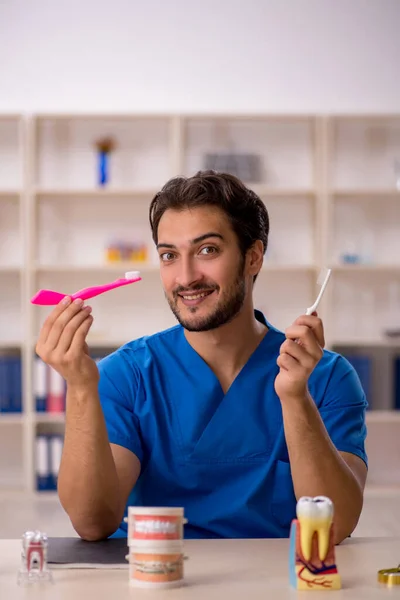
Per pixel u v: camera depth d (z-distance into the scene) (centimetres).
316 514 118
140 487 176
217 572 127
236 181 171
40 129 541
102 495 152
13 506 475
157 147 545
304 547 118
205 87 549
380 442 546
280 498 173
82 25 545
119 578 124
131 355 183
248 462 174
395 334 533
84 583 121
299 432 155
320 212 525
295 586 118
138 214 549
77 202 546
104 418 161
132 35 547
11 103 544
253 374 178
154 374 179
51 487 506
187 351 180
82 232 547
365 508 471
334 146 551
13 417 511
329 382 181
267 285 549
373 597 114
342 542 154
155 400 178
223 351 178
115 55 546
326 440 157
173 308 171
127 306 548
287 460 175
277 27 548
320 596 114
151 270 543
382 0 547
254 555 138
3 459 549
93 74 546
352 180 552
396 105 550
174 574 119
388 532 406
